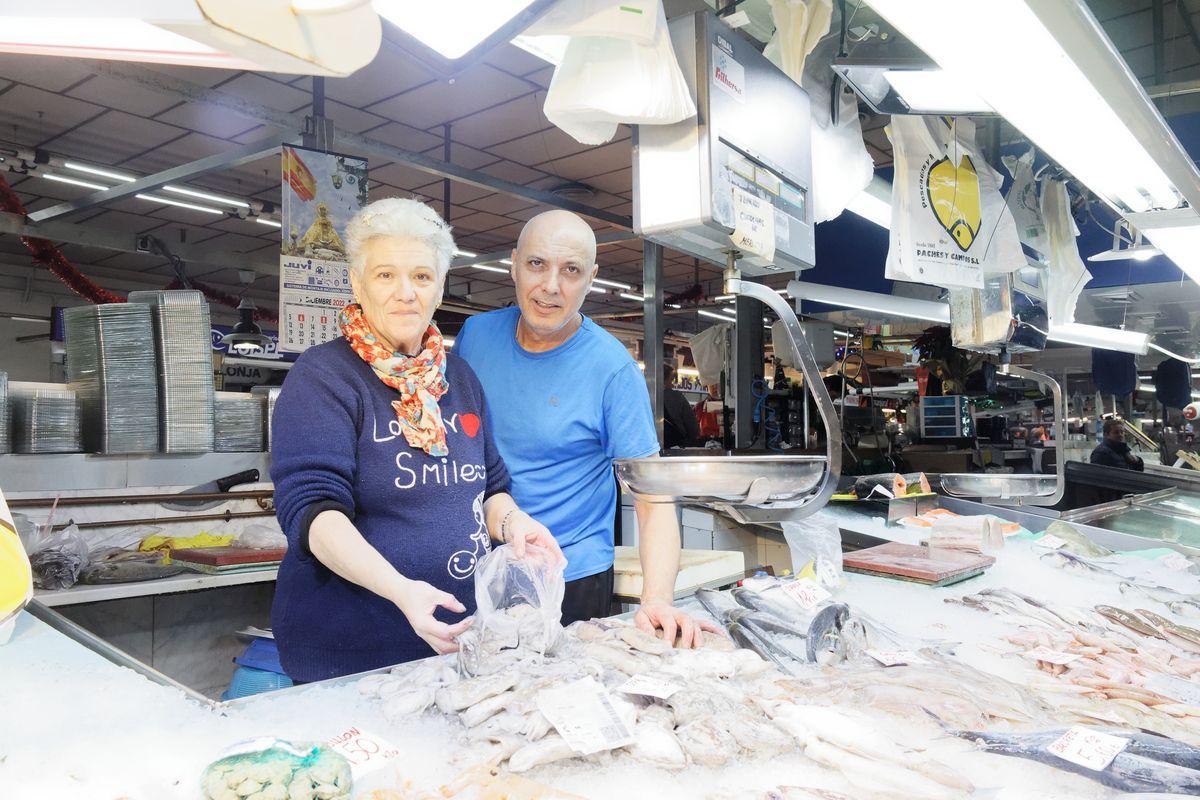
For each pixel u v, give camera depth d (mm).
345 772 775
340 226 3574
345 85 5988
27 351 11641
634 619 1414
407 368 1492
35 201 8766
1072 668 1354
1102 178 2514
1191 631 1643
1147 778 883
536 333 1853
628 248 10656
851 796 841
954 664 1294
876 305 4527
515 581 1250
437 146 7305
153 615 2973
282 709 1019
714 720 977
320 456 1374
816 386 1597
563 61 1706
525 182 8359
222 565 2758
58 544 2623
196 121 6699
